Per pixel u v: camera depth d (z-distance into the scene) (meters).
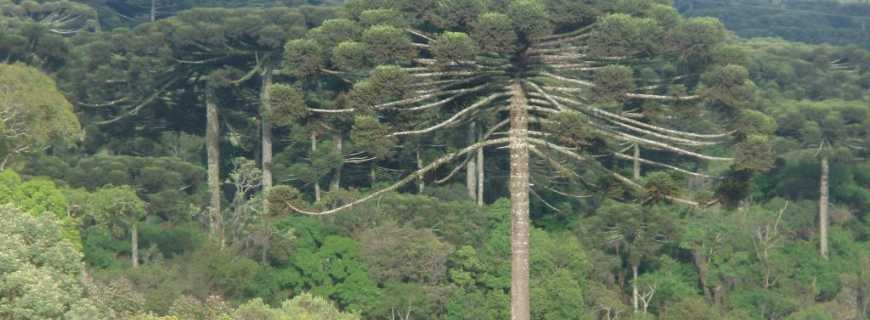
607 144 56.88
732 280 123.19
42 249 51.69
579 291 107.12
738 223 128.25
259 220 112.31
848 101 156.00
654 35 52.75
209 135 131.25
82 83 139.00
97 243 104.00
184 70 136.12
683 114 54.41
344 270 107.31
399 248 106.44
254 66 134.50
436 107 54.91
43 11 194.25
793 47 176.38
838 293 128.25
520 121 50.56
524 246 50.03
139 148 143.25
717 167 127.62
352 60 51.88
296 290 107.25
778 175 141.50
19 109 100.94
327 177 130.50
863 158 149.12
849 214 141.50
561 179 122.00
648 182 54.25
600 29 51.91
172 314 63.19
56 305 46.75
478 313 105.81
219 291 102.81
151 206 120.94
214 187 128.88
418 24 57.16
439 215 114.56
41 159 118.06
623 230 114.38
